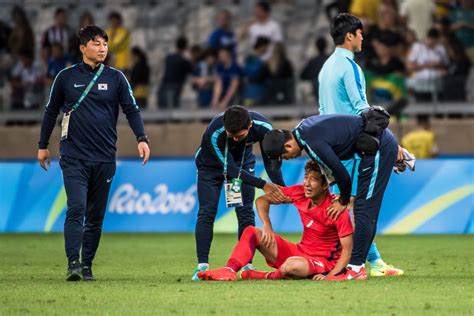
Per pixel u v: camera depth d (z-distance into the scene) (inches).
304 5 3152.1
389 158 1202.6
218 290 1097.4
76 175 1251.8
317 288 1108.5
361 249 1199.6
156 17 3213.6
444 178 2214.6
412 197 2220.7
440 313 928.9
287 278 1206.3
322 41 2647.6
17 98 2839.6
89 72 1268.5
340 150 1169.4
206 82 2738.7
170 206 2335.1
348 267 1204.5
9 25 2967.5
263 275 1220.5
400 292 1080.2
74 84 1259.8
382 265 1321.4
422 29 2672.2
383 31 2586.1
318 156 1149.1
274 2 3166.8
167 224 2332.7
